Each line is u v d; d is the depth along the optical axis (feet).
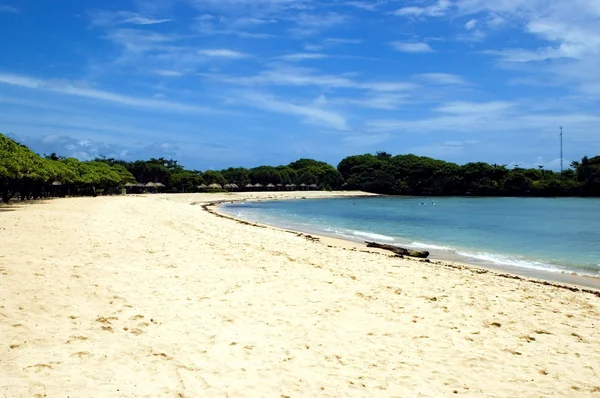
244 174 399.85
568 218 147.54
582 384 20.84
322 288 37.70
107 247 51.39
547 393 19.84
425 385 20.08
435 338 26.40
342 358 22.76
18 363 19.76
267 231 89.04
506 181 368.27
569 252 72.59
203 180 355.97
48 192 203.82
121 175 295.07
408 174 417.69
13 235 55.83
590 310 34.45
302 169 457.27
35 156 146.61
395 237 92.63
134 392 17.84
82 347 22.08
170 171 372.38
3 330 23.40
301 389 19.08
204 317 28.04
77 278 35.27
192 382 19.10
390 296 36.01
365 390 19.30
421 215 162.50
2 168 106.93
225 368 20.72
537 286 43.62
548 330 28.81
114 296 31.14
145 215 106.22
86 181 209.46
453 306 33.76
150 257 47.11
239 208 209.46
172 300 31.37
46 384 17.99
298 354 22.94
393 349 24.35
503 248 77.15
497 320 30.53
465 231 105.91
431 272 48.80
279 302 32.60
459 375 21.35
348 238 88.69
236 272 42.34
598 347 25.89
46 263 39.75
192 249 54.54
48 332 23.75
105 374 19.29
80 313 27.14
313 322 28.35
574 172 368.68
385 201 297.12
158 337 24.16
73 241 53.83
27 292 30.32
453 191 393.50
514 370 22.21
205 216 122.72
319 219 143.02
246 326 26.84
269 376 20.16
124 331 24.71
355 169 455.63
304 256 55.26
